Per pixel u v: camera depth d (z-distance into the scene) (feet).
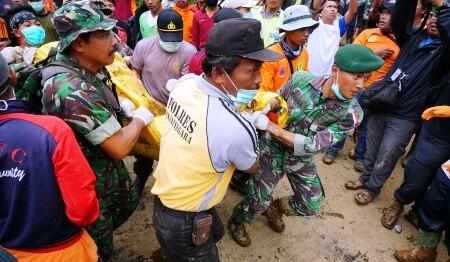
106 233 7.47
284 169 9.05
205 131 5.51
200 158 5.65
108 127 6.05
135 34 17.26
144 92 8.94
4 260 5.09
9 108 4.88
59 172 4.88
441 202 8.89
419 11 11.04
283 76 10.05
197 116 5.59
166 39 9.49
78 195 5.06
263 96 7.54
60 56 6.11
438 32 9.71
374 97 11.00
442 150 9.46
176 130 5.96
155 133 7.36
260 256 9.93
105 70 7.20
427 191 9.27
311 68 13.46
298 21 9.46
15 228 5.04
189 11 15.99
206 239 6.40
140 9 16.97
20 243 5.08
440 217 9.17
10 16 10.18
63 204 5.16
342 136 8.02
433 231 9.39
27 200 4.86
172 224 6.33
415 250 9.98
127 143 6.57
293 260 9.96
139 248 9.66
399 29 10.87
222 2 16.26
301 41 9.80
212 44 5.36
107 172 7.02
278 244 10.38
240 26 5.20
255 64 5.47
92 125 5.91
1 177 4.76
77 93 5.77
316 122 8.09
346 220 11.59
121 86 8.39
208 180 5.89
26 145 4.74
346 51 7.05
